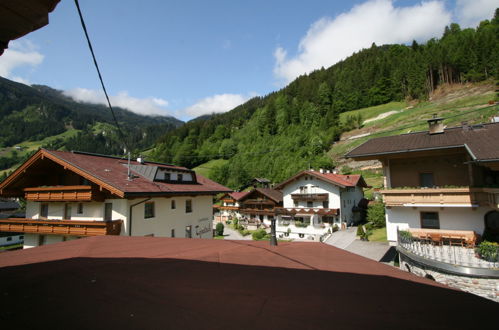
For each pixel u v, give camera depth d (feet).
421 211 50.93
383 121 236.43
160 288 9.30
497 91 193.36
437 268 36.58
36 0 5.68
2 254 16.53
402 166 55.36
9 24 6.38
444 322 6.61
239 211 150.51
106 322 6.48
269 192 143.54
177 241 22.13
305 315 7.06
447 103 213.87
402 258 47.14
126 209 50.60
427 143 50.08
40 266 12.81
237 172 245.45
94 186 50.44
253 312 7.22
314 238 106.11
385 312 7.30
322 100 333.01
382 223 101.55
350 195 130.31
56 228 52.65
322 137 239.50
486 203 42.27
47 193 54.65
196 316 6.91
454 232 45.44
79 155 60.75
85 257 15.16
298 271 12.09
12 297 8.38
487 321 6.72
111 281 10.18
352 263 14.05
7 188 59.16
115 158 71.10
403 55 343.87
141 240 22.89
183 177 72.59
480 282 33.14
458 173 50.08
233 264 13.35
